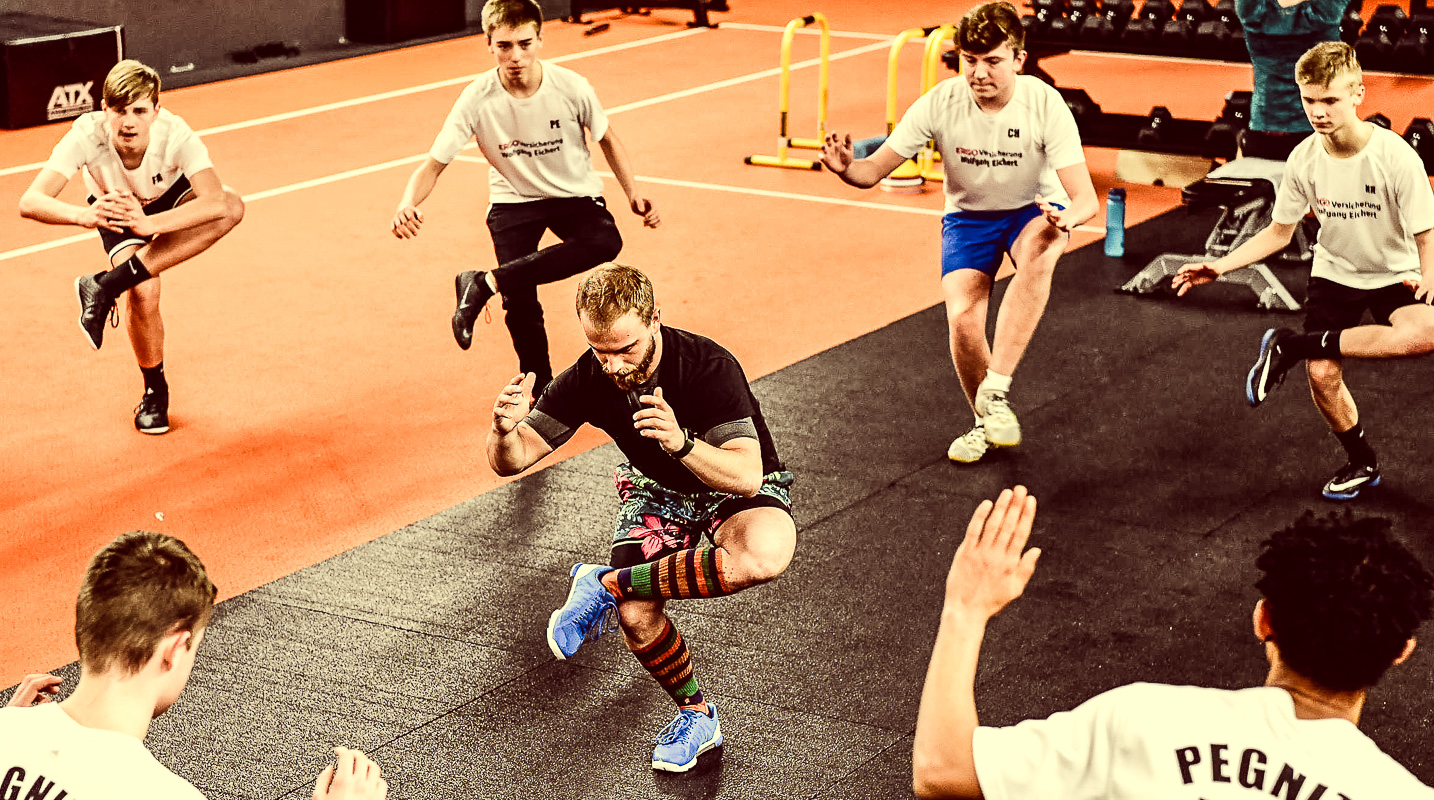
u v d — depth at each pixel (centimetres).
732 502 365
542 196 573
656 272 794
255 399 623
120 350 680
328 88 1282
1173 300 741
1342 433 505
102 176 541
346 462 560
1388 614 181
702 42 1529
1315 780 175
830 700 397
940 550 482
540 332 588
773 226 888
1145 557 473
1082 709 190
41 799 202
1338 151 482
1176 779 178
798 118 1184
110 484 537
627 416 352
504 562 478
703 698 377
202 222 536
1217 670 407
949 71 1379
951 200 549
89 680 215
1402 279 493
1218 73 1389
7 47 1091
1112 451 559
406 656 420
